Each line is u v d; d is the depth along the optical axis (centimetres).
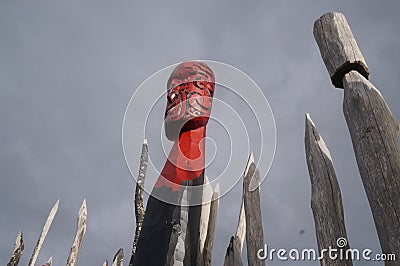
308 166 195
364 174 163
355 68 191
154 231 263
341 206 180
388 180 155
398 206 150
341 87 199
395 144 163
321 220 177
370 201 159
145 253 259
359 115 172
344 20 205
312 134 200
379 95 176
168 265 249
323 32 204
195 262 262
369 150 164
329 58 197
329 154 195
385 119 169
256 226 231
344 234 173
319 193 183
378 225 154
